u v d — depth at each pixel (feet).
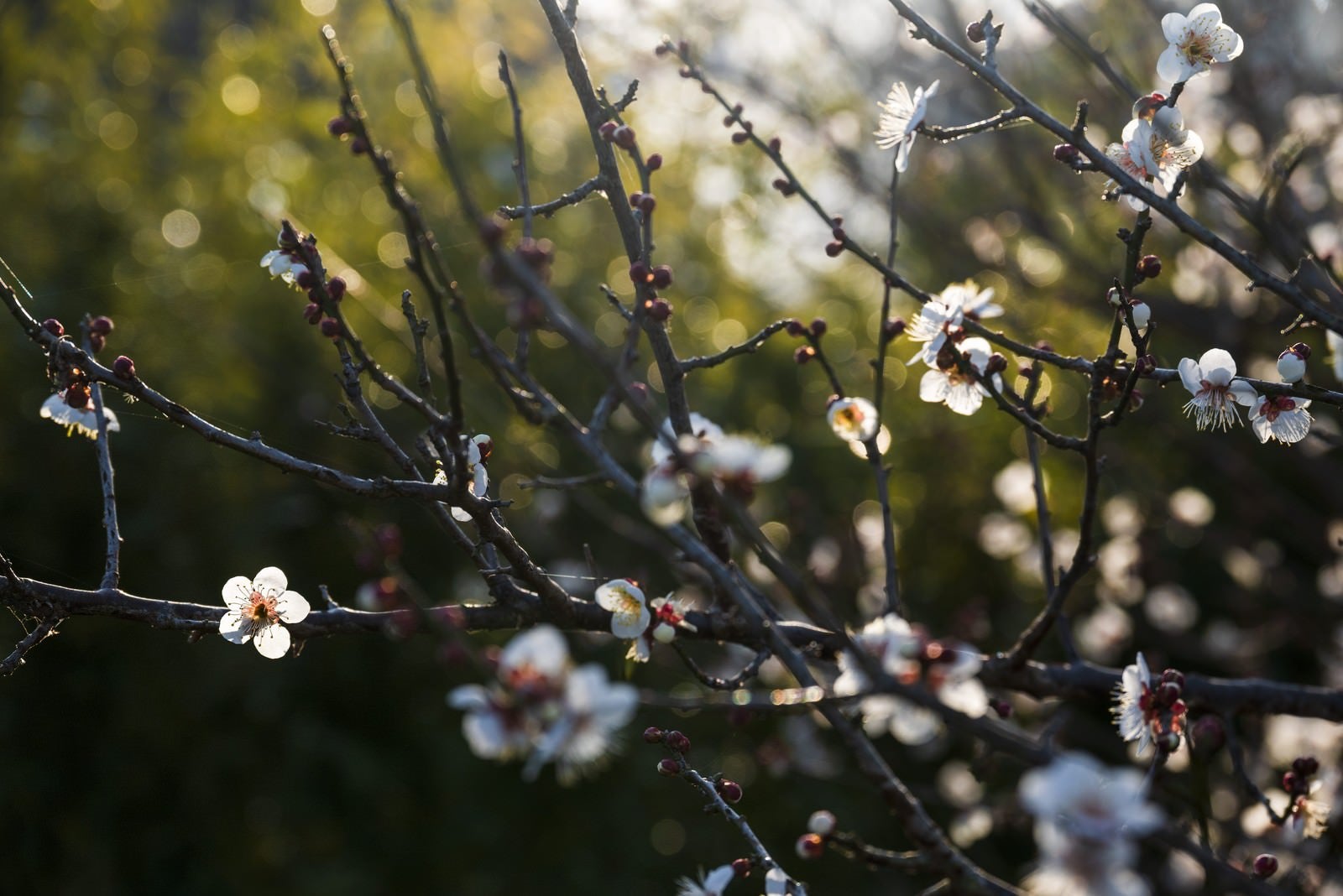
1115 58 12.89
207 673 16.38
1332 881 8.06
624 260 20.57
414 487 6.01
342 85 4.54
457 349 17.01
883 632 5.56
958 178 16.81
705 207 21.74
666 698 5.34
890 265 7.54
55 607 6.34
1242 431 17.42
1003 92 6.39
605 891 17.10
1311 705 8.37
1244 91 13.17
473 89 20.68
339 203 19.47
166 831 16.76
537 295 4.09
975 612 14.97
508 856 17.56
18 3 19.63
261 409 17.42
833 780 16.37
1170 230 14.74
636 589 6.28
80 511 16.42
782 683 15.37
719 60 15.28
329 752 16.96
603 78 17.16
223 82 20.48
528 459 17.08
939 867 4.94
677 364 6.97
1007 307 16.37
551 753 4.32
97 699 16.58
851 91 15.98
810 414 20.70
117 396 15.88
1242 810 9.12
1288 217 10.14
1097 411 6.35
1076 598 17.60
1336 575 15.97
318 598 17.42
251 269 18.40
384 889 17.43
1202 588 20.62
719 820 17.48
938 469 19.86
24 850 15.90
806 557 14.90
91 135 19.33
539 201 19.86
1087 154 6.25
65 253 17.66
